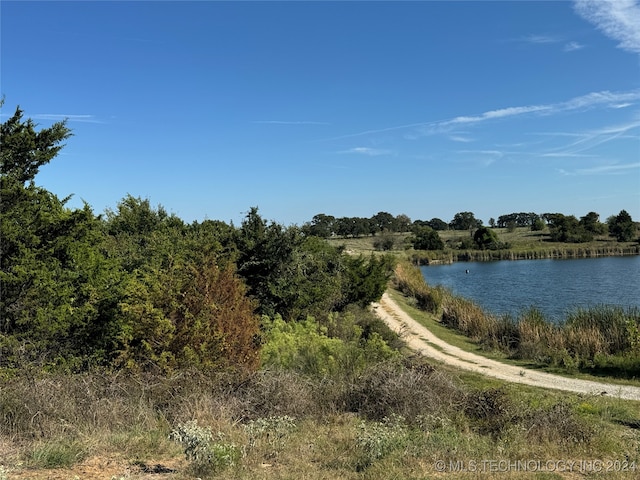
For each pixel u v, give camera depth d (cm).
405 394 881
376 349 1367
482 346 2161
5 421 677
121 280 1205
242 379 904
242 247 1852
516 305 3616
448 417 837
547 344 2005
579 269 6650
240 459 603
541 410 851
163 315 1034
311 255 2033
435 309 3291
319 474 572
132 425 734
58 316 1041
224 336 1064
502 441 727
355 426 777
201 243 1408
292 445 691
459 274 6719
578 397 1212
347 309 2414
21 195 1136
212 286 1138
